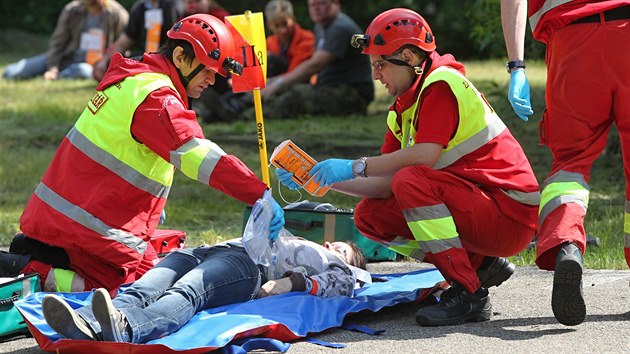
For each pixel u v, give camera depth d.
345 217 9.70
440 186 7.22
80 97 24.42
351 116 21.47
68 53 30.56
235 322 6.62
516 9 7.71
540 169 15.38
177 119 7.13
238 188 7.02
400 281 8.30
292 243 7.78
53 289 7.56
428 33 7.38
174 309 6.55
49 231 7.45
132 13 24.06
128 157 7.37
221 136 18.72
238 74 7.44
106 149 7.38
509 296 8.19
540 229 7.10
